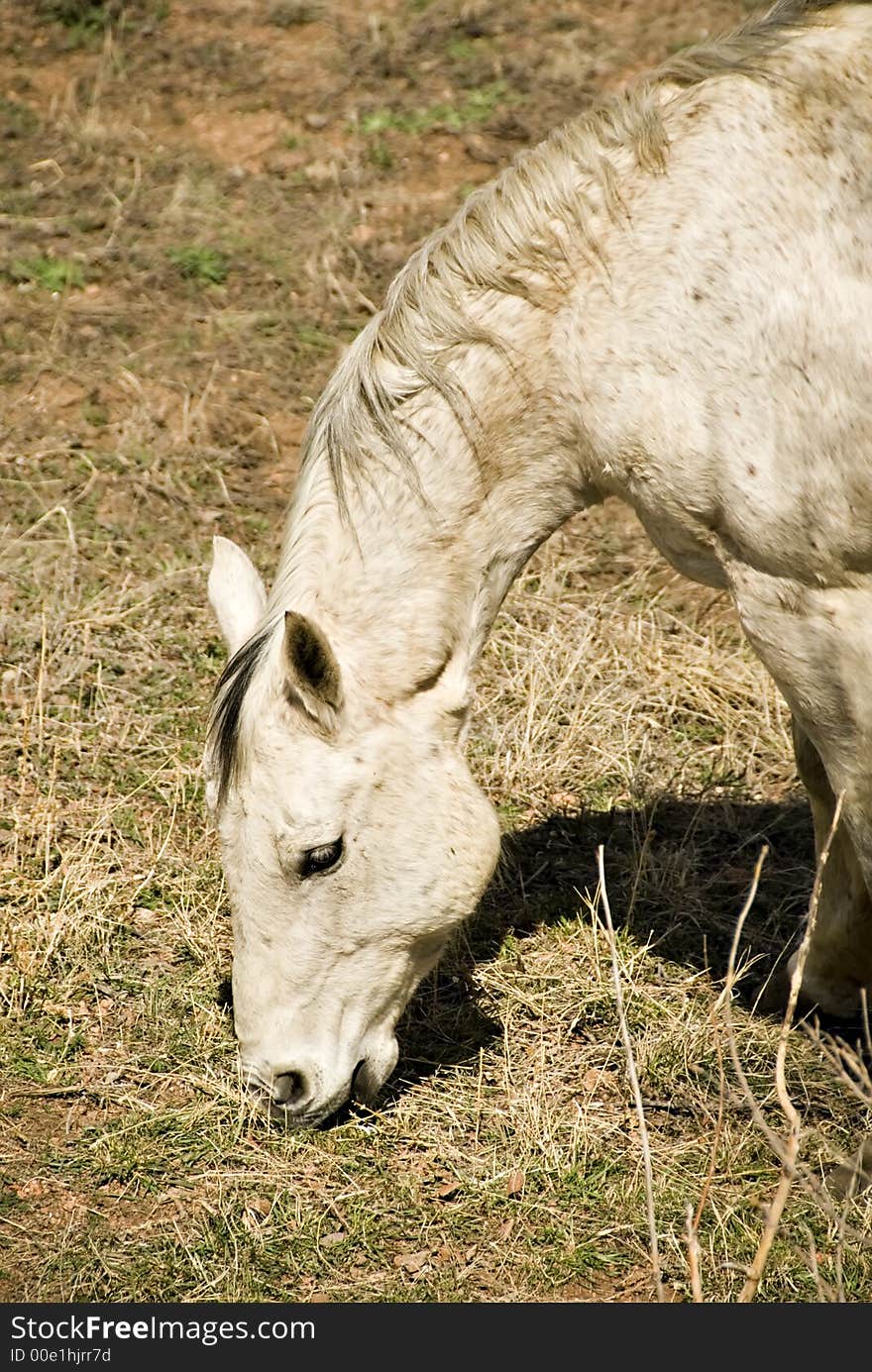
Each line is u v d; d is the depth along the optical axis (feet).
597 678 46.93
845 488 28.02
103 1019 35.37
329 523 30.07
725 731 45.80
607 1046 34.81
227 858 29.73
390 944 30.50
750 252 28.30
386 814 29.58
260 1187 31.09
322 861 29.25
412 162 66.80
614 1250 29.78
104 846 40.14
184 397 56.70
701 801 43.62
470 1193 31.04
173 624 48.57
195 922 38.29
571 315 29.89
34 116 69.51
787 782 44.68
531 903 39.73
